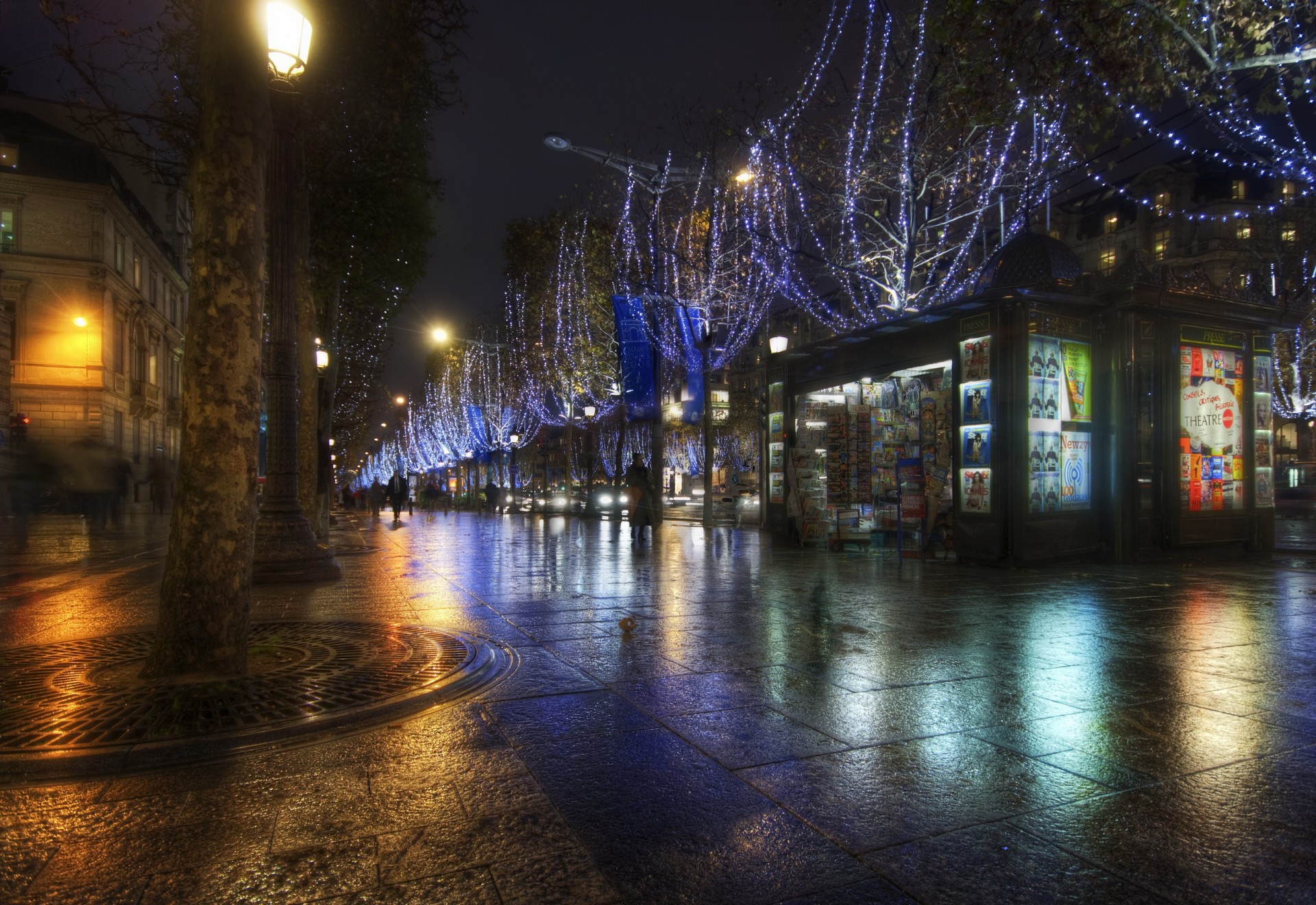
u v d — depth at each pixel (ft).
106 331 134.00
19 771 10.21
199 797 9.58
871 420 44.39
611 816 9.15
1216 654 17.52
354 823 8.92
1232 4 24.82
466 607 24.50
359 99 46.65
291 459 32.19
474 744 11.56
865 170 50.52
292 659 16.28
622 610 23.90
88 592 27.53
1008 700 13.89
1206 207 164.25
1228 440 40.19
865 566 36.73
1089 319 38.11
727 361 74.49
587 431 100.42
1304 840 8.57
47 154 130.52
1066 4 24.43
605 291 92.02
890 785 10.09
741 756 11.14
